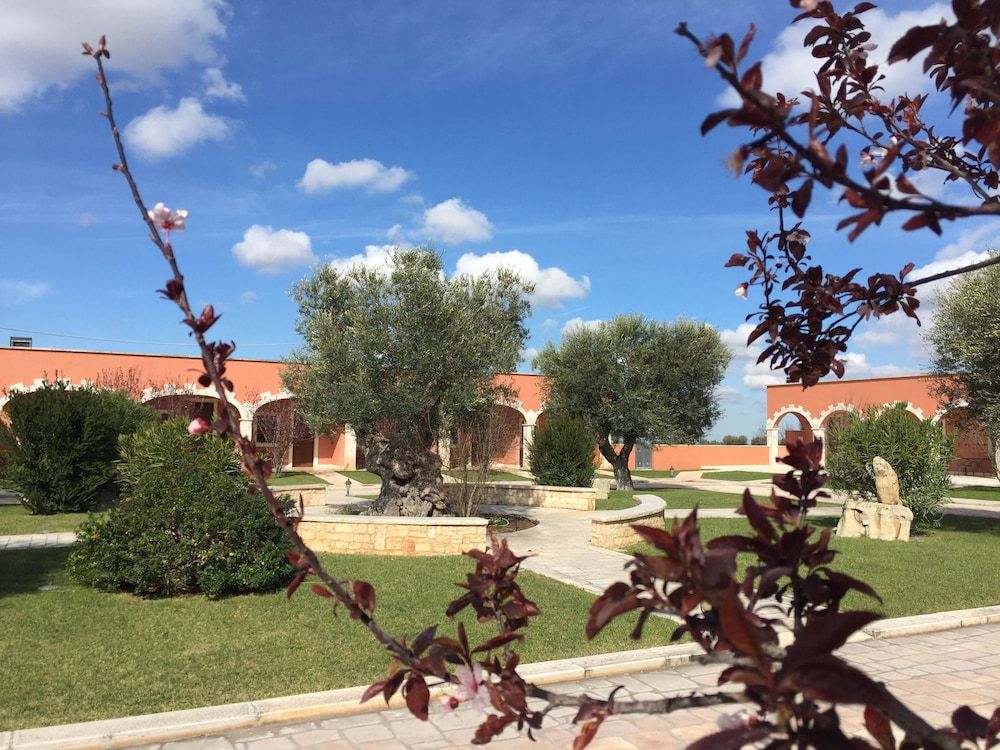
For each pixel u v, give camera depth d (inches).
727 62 39.3
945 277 76.0
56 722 164.6
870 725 48.1
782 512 59.6
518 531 503.8
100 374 1016.2
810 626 39.8
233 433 53.7
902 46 46.0
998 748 93.8
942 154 81.3
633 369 906.7
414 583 310.0
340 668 204.4
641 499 531.2
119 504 305.0
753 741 39.1
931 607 289.1
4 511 599.5
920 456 541.3
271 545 297.9
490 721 56.0
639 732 168.2
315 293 554.6
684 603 42.3
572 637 237.9
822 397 1358.3
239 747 157.6
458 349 484.7
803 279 81.7
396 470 512.4
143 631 238.1
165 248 51.2
